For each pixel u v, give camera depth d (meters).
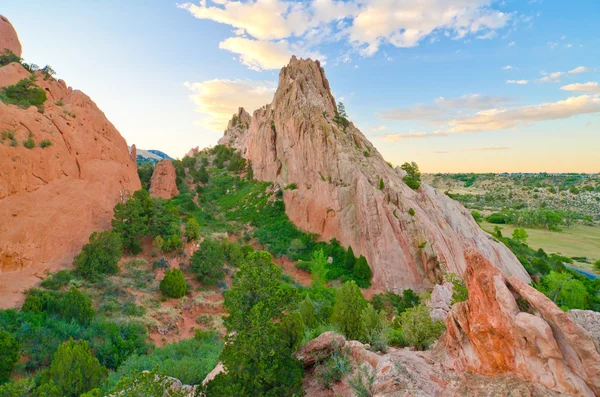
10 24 50.38
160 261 39.84
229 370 13.03
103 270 35.47
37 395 15.52
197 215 71.69
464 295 20.53
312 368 15.41
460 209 71.75
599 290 56.94
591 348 7.97
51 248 35.12
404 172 78.50
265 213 72.12
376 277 51.72
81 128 46.62
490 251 62.06
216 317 34.38
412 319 18.11
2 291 28.48
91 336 25.12
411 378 10.38
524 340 8.77
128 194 49.12
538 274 65.56
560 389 8.16
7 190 33.00
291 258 57.31
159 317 31.44
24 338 22.45
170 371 19.52
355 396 11.59
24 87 42.06
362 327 21.27
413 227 54.09
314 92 87.00
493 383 9.30
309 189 67.38
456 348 11.34
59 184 39.41
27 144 36.47
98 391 13.84
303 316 26.73
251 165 96.75
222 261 42.41
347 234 57.38
